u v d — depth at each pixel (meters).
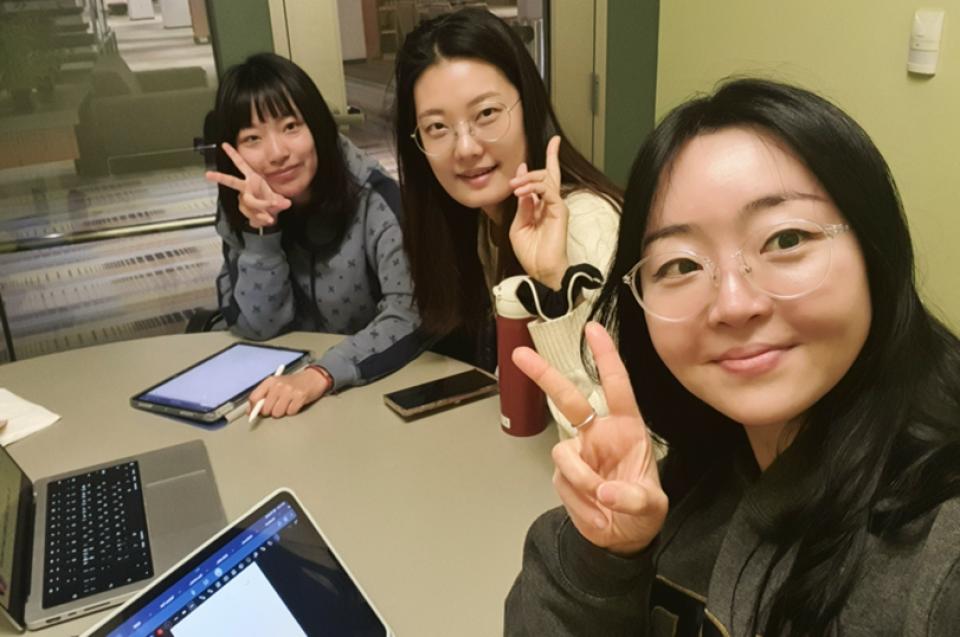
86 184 2.62
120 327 2.79
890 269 0.68
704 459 0.91
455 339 1.92
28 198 2.58
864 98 2.38
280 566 0.93
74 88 2.52
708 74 2.91
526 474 1.31
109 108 2.56
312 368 1.65
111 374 1.81
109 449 1.47
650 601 0.88
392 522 1.20
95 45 2.49
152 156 2.65
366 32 2.73
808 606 0.68
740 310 0.67
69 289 2.70
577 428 0.74
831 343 0.68
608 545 0.77
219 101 1.88
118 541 1.18
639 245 0.76
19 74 2.45
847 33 2.38
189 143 2.68
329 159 1.94
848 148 0.68
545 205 1.44
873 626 0.65
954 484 0.64
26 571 1.12
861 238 0.68
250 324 1.96
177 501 1.28
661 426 0.91
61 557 1.15
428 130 1.57
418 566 1.11
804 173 0.68
